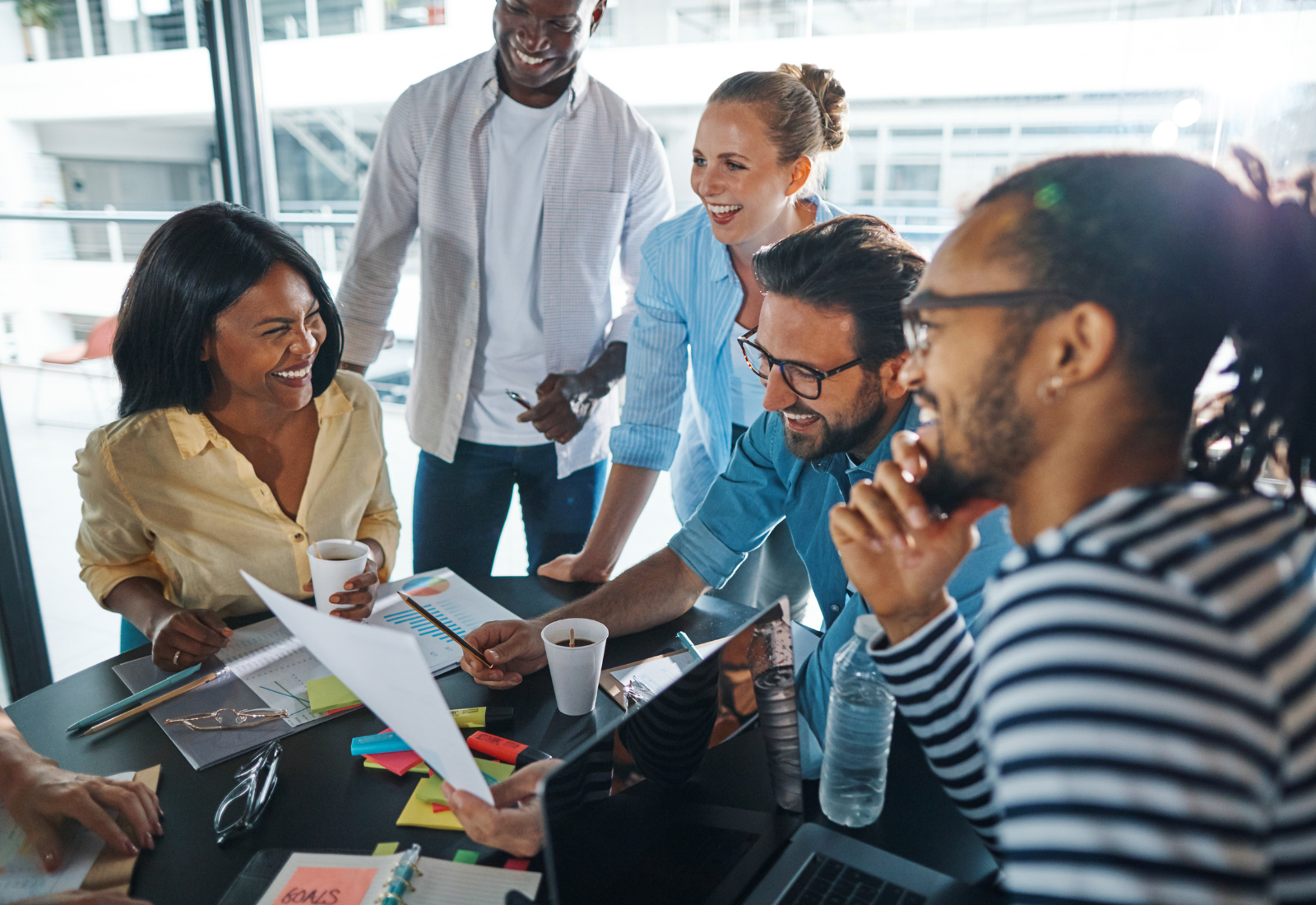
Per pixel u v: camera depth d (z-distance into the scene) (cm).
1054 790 38
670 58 458
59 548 294
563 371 191
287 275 121
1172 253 43
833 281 94
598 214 185
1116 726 37
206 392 124
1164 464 47
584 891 62
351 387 145
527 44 162
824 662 99
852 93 388
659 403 170
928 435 56
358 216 187
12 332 379
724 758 75
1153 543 40
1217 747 36
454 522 197
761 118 145
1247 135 201
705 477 188
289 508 136
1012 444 48
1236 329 51
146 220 343
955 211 53
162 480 125
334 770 89
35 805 80
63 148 338
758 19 467
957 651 71
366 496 143
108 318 395
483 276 187
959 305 47
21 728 96
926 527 66
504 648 106
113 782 83
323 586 116
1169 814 36
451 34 436
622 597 118
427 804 83
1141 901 37
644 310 173
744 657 78
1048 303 45
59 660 236
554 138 177
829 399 99
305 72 488
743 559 127
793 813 81
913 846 78
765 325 100
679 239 166
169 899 72
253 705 100
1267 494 57
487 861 75
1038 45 303
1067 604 40
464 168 179
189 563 126
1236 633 37
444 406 189
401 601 125
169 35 330
